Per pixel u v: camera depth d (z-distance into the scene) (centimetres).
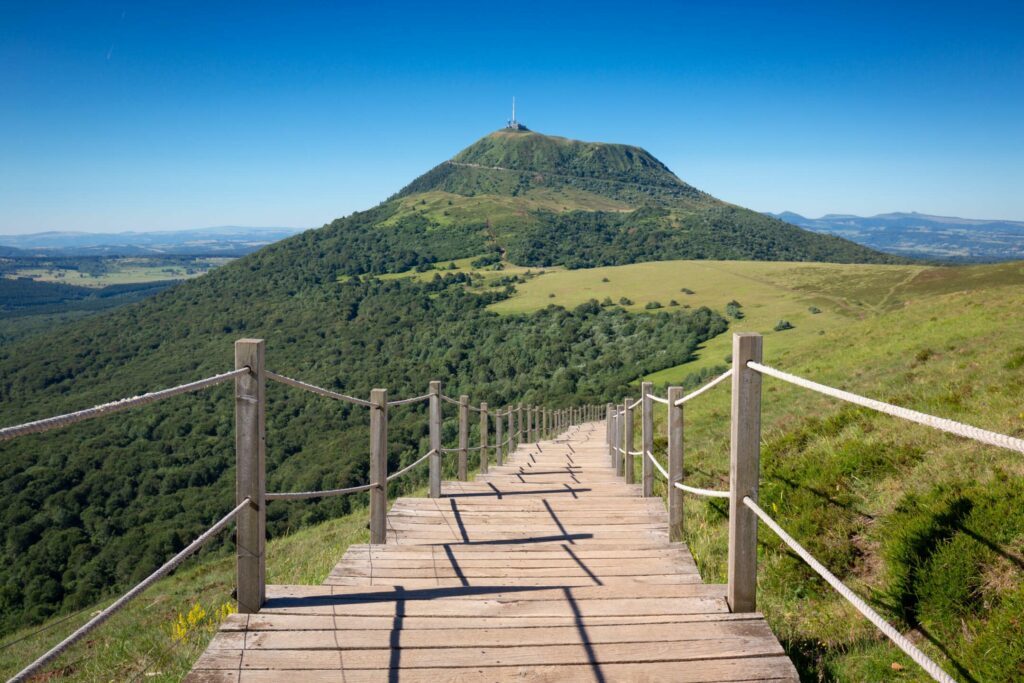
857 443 636
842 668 343
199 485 5181
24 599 3127
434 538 544
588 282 13900
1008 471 470
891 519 466
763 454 782
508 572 436
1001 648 306
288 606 354
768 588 471
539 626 329
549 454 1509
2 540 3912
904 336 1816
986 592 353
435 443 724
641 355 8356
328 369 10888
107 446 5975
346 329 13262
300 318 14662
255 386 342
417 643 310
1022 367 916
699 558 518
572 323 10438
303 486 4778
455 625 330
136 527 4112
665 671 287
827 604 422
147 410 7425
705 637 314
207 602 784
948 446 565
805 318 8625
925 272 10181
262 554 352
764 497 617
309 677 282
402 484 4075
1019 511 390
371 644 309
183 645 482
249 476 345
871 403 221
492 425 5647
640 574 432
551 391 7594
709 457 1016
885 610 383
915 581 382
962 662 316
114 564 3550
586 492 769
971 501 422
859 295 9469
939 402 798
